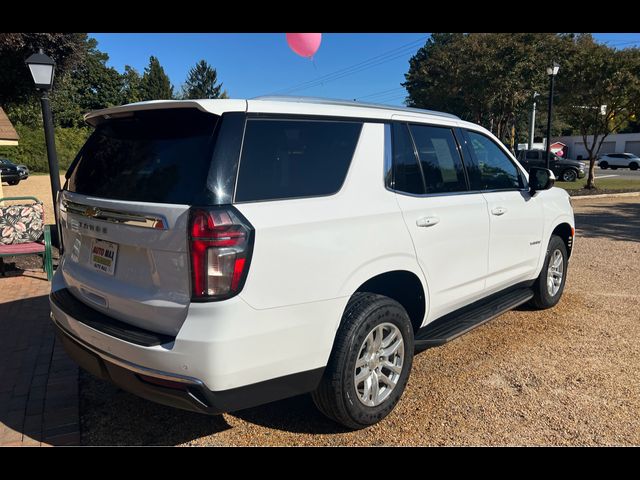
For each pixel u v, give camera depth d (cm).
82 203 283
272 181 252
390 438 295
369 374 295
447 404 332
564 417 317
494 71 1952
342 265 270
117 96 6347
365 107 313
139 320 253
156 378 234
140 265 251
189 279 227
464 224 360
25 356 410
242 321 231
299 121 271
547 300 514
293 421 313
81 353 276
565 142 5972
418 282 327
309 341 260
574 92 1798
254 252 233
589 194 1789
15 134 1176
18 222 669
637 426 307
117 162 280
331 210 268
